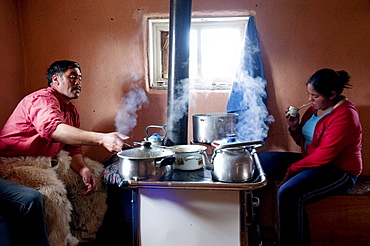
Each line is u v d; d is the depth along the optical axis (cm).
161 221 145
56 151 209
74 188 212
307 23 242
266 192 240
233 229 140
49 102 184
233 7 248
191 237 144
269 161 221
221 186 132
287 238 171
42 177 176
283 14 244
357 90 241
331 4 238
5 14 246
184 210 142
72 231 212
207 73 269
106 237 225
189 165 158
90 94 267
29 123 190
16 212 156
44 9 263
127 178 138
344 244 196
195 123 211
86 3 261
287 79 248
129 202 227
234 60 265
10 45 252
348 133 173
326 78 180
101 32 262
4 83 245
